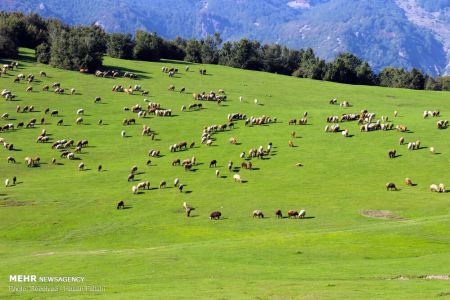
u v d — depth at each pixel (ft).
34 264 167.94
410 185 278.46
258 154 328.08
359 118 398.01
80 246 199.11
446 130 361.30
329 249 180.24
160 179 294.25
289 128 384.27
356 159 318.24
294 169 306.35
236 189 275.80
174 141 363.97
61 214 238.89
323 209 244.01
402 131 362.33
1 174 305.12
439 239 191.01
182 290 134.72
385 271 151.94
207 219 230.89
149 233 214.28
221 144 352.69
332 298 123.65
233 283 141.18
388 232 199.21
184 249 182.91
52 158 332.80
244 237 204.74
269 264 163.73
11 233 216.13
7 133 370.73
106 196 265.95
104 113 421.59
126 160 330.54
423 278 143.64
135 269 159.33
